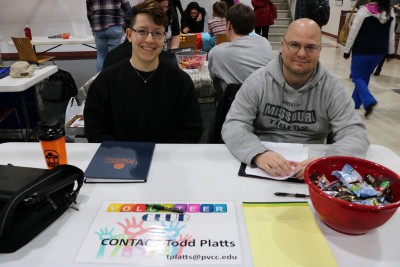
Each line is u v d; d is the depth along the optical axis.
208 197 0.95
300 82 1.37
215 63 2.33
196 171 1.09
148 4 1.34
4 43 6.89
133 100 1.50
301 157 1.16
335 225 0.78
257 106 1.43
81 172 0.91
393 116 3.67
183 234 0.80
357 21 3.55
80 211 0.89
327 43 8.34
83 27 4.85
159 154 1.20
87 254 0.74
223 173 1.08
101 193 0.97
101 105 1.52
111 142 1.26
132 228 0.82
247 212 0.88
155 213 0.87
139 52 1.40
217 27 4.17
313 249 0.75
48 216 0.83
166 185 1.01
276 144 1.26
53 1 6.61
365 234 0.79
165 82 1.51
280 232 0.80
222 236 0.79
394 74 5.39
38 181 0.80
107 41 4.10
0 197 0.77
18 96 3.05
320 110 1.39
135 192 0.97
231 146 1.22
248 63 2.24
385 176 0.84
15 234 0.74
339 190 0.82
